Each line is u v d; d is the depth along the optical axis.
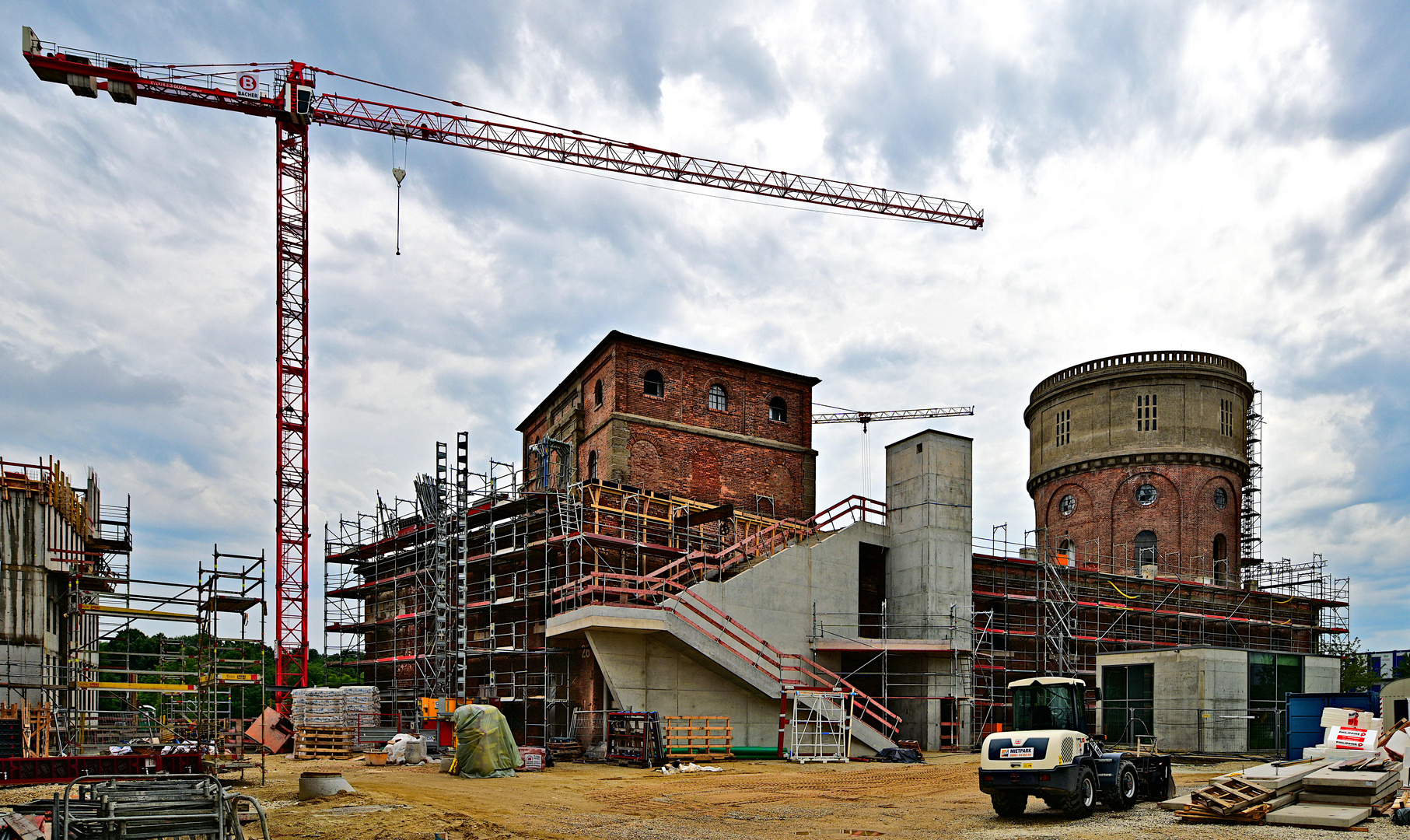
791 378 51.47
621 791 24.17
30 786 19.52
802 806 21.70
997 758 19.27
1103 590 48.22
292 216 58.88
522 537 40.16
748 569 36.94
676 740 32.50
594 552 37.84
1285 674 40.22
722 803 22.17
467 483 40.34
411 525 45.84
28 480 31.61
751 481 49.06
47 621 32.56
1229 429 58.56
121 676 50.38
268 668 53.03
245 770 28.52
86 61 53.22
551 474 51.25
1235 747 37.78
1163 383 57.75
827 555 39.28
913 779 27.16
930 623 39.09
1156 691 39.47
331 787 21.34
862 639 39.31
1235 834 16.78
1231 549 57.44
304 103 58.12
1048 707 21.73
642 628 32.53
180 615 28.11
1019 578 45.22
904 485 41.41
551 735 35.72
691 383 48.28
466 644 38.97
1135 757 22.33
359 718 36.44
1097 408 59.25
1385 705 30.92
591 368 49.00
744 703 35.12
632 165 65.00
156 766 20.34
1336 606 56.50
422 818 18.47
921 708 38.97
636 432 45.84
